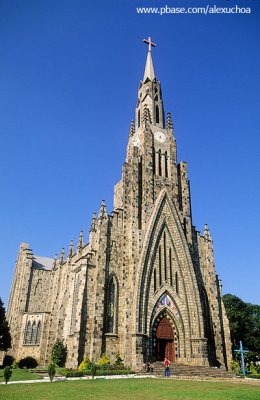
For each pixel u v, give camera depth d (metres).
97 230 55.66
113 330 50.12
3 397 22.89
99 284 51.06
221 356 56.72
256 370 65.88
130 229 57.12
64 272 72.44
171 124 74.31
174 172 68.25
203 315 58.78
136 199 60.38
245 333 87.56
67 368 45.75
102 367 43.81
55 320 69.81
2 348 62.38
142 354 48.12
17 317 76.12
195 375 45.88
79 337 47.16
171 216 61.69
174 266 59.06
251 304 92.94
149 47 88.94
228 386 32.06
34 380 36.75
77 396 23.75
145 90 79.75
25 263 82.81
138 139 72.06
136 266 54.34
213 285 62.16
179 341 54.38
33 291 80.50
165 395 24.70
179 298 56.78
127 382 34.00
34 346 70.31
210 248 65.62
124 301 51.88
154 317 53.28
